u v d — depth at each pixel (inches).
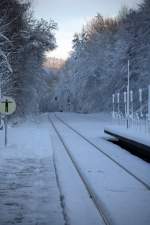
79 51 4505.4
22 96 1760.6
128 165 607.8
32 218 310.0
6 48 1378.0
